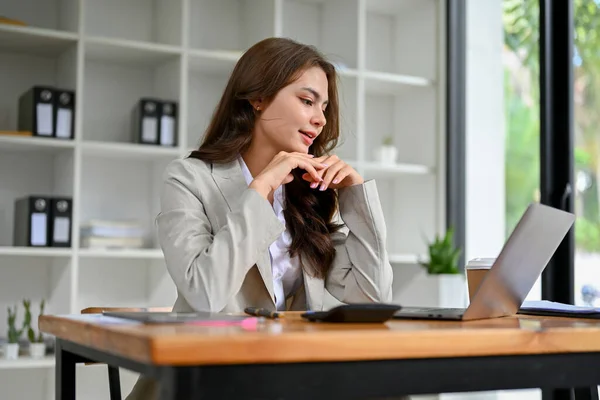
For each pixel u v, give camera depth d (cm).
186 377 92
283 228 162
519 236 136
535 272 150
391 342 103
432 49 450
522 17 401
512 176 402
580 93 359
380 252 191
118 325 115
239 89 194
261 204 162
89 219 395
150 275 402
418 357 105
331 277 197
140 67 409
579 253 353
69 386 143
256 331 104
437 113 445
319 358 98
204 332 101
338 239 201
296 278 197
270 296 179
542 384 116
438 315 140
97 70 399
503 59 413
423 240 447
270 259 192
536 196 383
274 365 96
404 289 422
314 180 181
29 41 363
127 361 108
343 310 125
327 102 199
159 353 90
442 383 107
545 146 372
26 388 374
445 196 441
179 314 131
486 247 421
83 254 357
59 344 144
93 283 395
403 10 470
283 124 192
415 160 457
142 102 377
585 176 353
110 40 367
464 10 445
